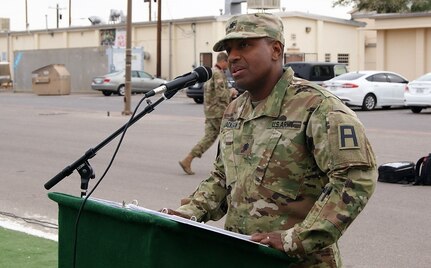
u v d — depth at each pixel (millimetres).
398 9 47031
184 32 43500
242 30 2859
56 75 39031
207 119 10305
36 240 6812
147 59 45219
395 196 8969
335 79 25359
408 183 9930
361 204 2652
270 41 2885
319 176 2830
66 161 12305
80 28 48625
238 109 3068
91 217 2881
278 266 2660
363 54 43781
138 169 11297
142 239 2701
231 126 3059
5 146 14500
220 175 3227
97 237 2859
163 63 44875
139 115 3428
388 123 19391
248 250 2627
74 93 41562
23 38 53594
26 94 41188
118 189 9531
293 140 2814
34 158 12672
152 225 2650
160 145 14430
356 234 7035
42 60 43719
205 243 2662
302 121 2809
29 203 8664
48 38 51562
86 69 41719
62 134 16859
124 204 2873
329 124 2732
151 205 8500
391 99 25406
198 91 28703
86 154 3410
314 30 41469
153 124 19188
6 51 54906
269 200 2844
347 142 2686
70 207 2959
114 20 50062
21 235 7012
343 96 24719
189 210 3164
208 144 10477
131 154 13094
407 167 9977
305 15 40625
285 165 2824
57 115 22969
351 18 45750
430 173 9711
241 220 2916
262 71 2873
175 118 21281
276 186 2836
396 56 35375
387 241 6777
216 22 41625
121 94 37875
